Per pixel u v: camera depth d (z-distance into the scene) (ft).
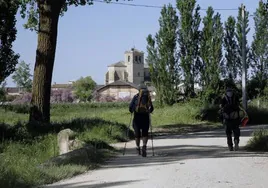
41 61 61.82
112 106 214.69
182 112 114.83
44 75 61.77
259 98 137.90
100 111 157.69
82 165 36.76
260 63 148.97
